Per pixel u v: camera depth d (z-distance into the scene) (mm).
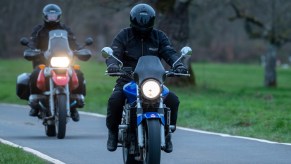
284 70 187125
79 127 42406
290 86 121375
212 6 100000
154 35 25969
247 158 29828
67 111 36188
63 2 82000
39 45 38406
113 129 26047
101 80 107375
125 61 25891
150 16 25250
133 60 25781
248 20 102188
